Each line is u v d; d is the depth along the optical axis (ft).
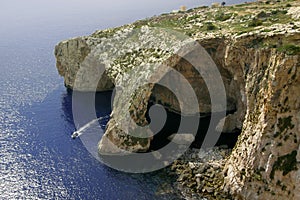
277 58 162.09
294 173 152.35
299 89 153.79
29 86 408.05
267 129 164.14
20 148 251.19
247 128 184.14
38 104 339.16
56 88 387.96
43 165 225.97
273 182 159.22
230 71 237.25
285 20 224.94
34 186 204.85
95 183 201.36
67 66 371.76
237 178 175.83
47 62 533.55
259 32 197.77
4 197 197.26
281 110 158.81
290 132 156.76
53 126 281.54
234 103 268.62
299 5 272.10
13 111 325.83
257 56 186.70
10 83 428.97
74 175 211.41
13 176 216.74
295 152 154.81
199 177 193.88
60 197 192.54
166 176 201.57
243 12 295.28
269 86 163.53
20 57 590.14
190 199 179.93
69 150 240.73
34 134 270.87
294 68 152.25
